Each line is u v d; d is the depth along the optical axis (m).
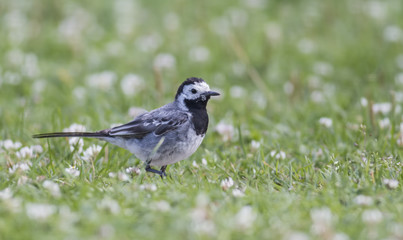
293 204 7.87
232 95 16.33
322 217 7.11
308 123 13.69
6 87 16.67
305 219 7.32
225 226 6.88
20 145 11.27
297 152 11.40
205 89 10.38
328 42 21.56
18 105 15.23
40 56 20.12
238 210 7.53
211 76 18.30
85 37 21.69
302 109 14.94
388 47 20.36
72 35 20.48
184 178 9.86
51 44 20.80
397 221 7.29
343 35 22.14
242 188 9.16
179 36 21.97
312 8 24.95
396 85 16.72
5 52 19.81
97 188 8.55
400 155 10.43
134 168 9.84
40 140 11.98
